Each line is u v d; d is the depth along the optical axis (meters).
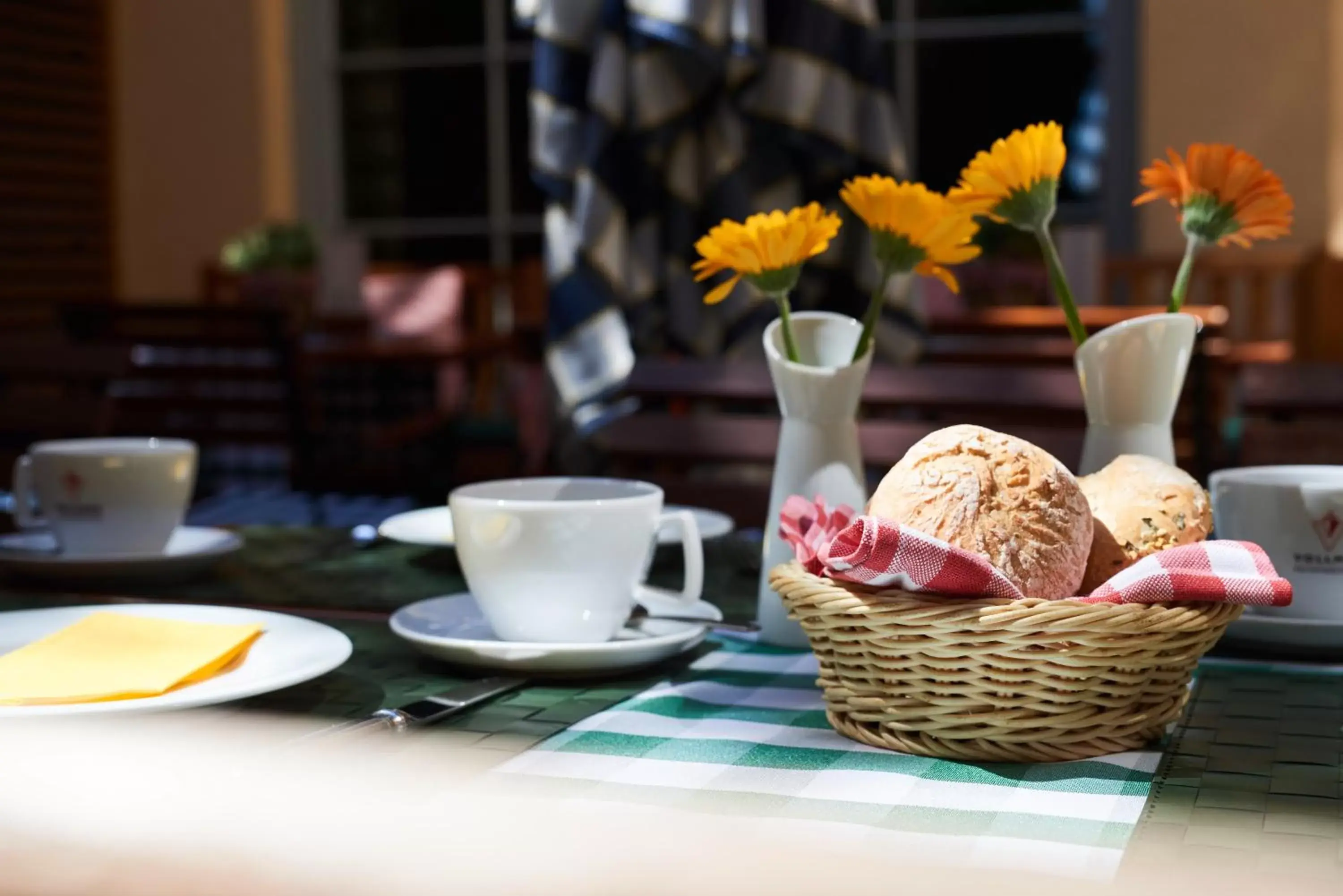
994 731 0.51
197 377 2.25
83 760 0.48
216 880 0.37
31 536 0.96
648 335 1.58
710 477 1.68
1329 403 1.24
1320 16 4.65
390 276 4.48
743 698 0.61
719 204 1.56
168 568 0.87
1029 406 1.28
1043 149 0.68
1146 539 0.58
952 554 0.51
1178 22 4.79
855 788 0.48
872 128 1.51
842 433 0.72
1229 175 0.67
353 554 0.98
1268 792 0.48
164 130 5.86
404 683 0.63
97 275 5.76
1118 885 0.38
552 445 1.58
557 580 0.66
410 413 3.87
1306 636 0.68
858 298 1.58
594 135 1.52
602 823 0.43
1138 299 4.65
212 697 0.53
